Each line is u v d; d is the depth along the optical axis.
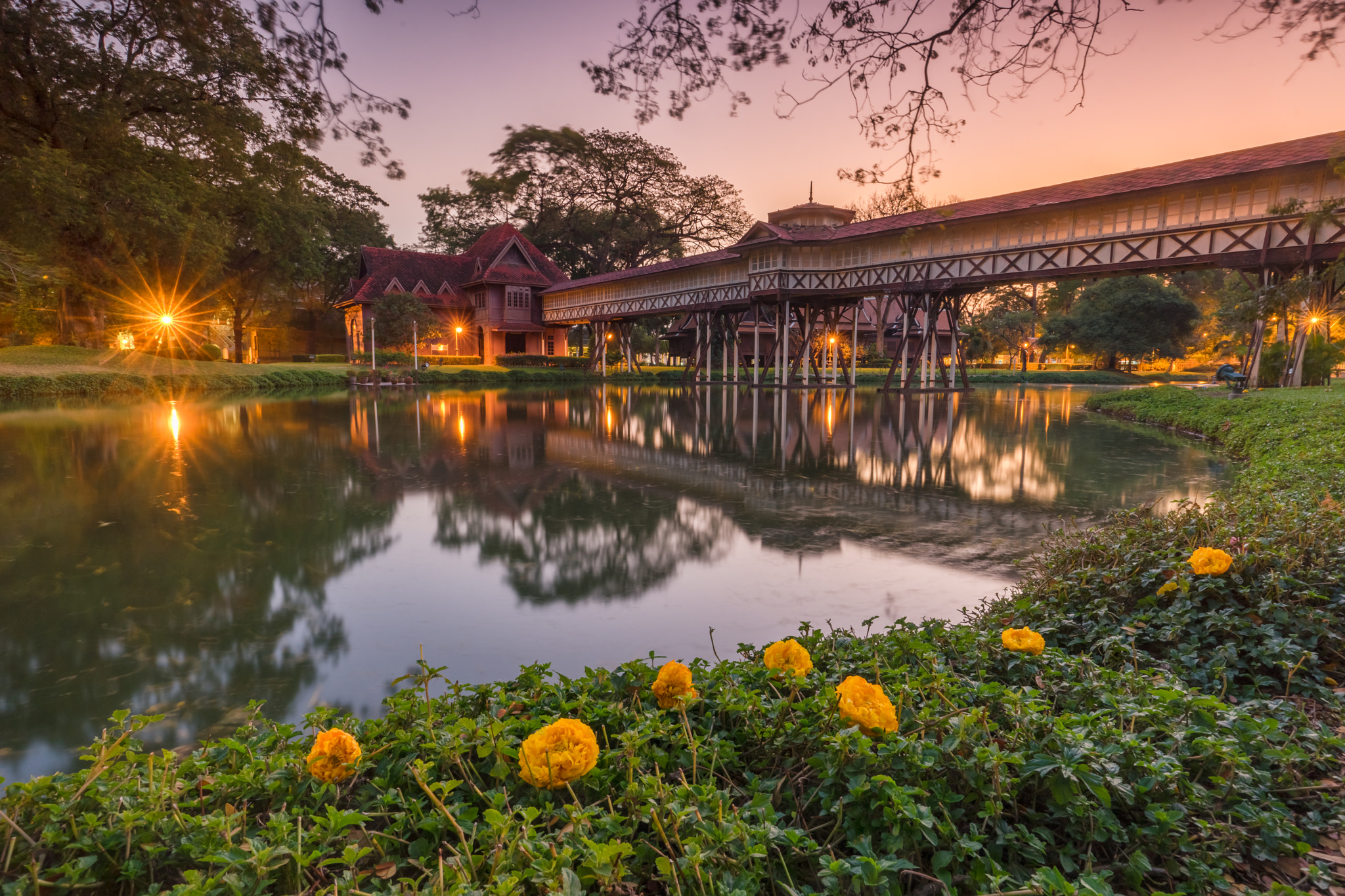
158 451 12.80
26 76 6.55
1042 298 66.44
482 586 5.59
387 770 1.96
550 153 49.75
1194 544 4.04
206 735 3.40
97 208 20.94
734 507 8.41
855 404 25.62
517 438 15.20
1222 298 52.06
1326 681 2.79
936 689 2.30
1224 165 18.81
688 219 57.84
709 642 4.47
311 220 38.19
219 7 4.27
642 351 65.44
